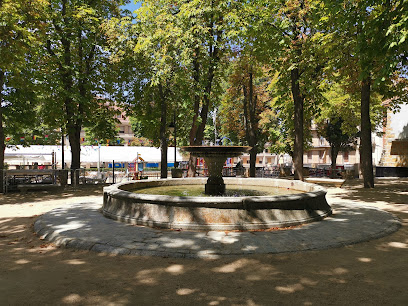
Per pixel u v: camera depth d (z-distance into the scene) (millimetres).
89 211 8844
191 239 5742
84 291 3732
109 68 19125
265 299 3520
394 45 8109
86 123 19469
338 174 23797
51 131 34562
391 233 6555
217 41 16812
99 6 18969
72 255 5129
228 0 15375
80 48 18281
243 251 5102
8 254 5211
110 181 21312
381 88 15008
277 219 6805
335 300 3496
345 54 12602
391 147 24688
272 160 56719
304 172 25453
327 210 8172
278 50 16375
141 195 7090
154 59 17234
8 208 10164
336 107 22609
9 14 12258
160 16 16328
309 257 4973
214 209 6609
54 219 7609
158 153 32344
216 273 4301
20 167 27562
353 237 5965
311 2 13969
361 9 9445
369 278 4137
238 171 24875
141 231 6336
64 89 17547
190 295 3623
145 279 4094
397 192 13773
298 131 17406
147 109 21266
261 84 28359
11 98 17234
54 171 15992
